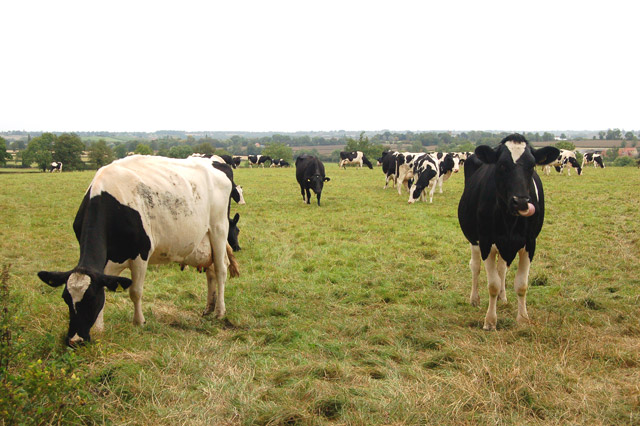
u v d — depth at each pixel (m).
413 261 9.86
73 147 81.56
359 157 52.31
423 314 6.79
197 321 6.67
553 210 16.77
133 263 5.80
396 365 5.16
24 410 3.49
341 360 5.30
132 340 5.38
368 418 4.01
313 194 22.83
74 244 11.31
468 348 5.46
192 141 197.38
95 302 4.87
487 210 6.26
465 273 9.05
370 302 7.51
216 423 3.95
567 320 6.38
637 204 18.14
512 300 7.54
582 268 9.27
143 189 5.78
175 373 4.70
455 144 142.38
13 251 10.38
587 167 50.88
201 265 6.88
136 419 3.91
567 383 4.59
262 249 10.96
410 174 22.03
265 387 4.52
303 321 6.60
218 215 6.91
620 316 6.66
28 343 4.62
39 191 24.22
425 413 4.04
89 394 3.94
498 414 4.07
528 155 5.87
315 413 4.14
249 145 187.62
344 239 12.29
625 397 4.38
